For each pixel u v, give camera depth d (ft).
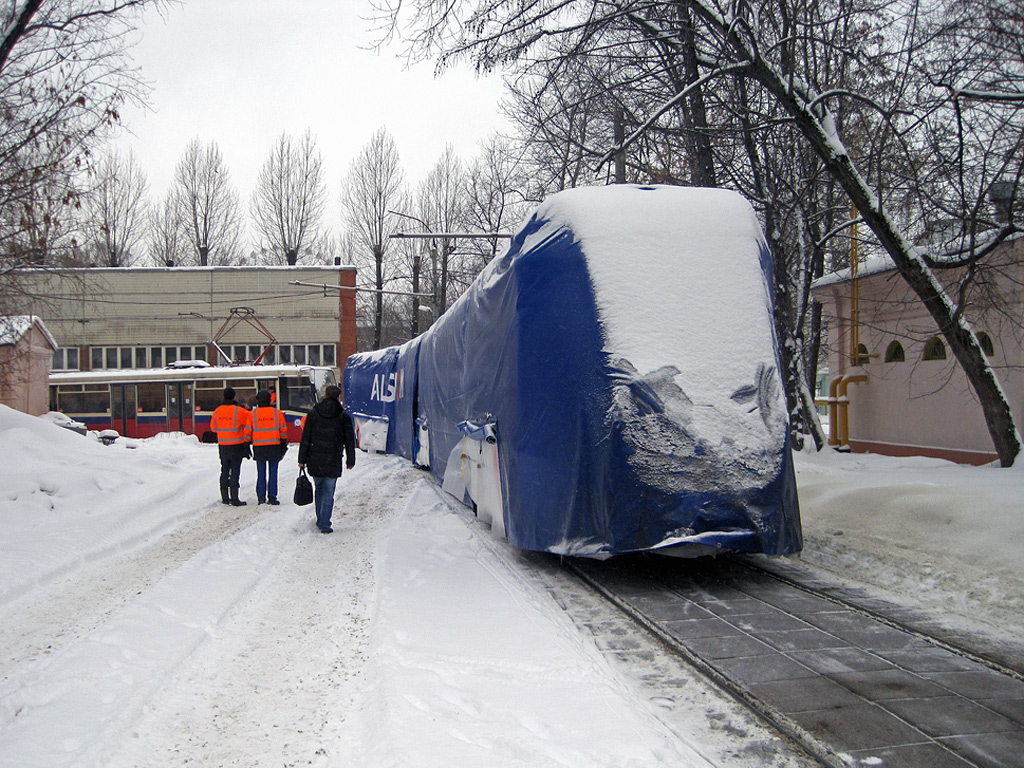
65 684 14.47
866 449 54.95
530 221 25.77
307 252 155.84
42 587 22.24
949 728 12.55
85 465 43.75
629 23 42.24
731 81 46.62
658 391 21.67
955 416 46.16
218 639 17.53
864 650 16.49
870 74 37.22
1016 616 17.88
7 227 37.11
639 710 13.35
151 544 28.89
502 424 27.12
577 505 22.07
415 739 11.82
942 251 36.24
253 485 49.14
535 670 15.11
